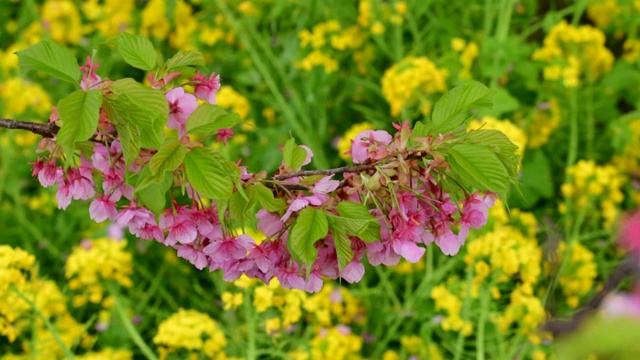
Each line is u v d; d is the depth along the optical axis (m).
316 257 1.58
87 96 1.47
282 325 3.79
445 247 1.68
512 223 4.10
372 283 4.23
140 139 1.54
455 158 1.56
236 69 5.16
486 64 4.65
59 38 5.54
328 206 1.62
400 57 4.84
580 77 5.05
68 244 4.51
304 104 4.88
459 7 5.19
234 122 1.59
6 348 4.10
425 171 1.61
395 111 4.42
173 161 1.54
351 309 3.92
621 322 0.82
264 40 5.09
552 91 4.64
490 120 4.07
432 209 1.68
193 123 1.58
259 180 1.66
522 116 4.71
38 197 4.72
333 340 3.62
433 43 5.03
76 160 1.75
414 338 3.76
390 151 1.64
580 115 4.84
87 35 5.79
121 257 3.85
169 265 4.34
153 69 1.73
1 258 3.54
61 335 3.77
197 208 1.68
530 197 4.37
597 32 4.80
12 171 4.67
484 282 3.71
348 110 4.92
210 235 1.69
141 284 4.16
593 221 4.21
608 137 4.80
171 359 3.74
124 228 4.44
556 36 4.82
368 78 4.96
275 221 1.67
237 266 1.68
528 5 5.29
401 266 4.04
